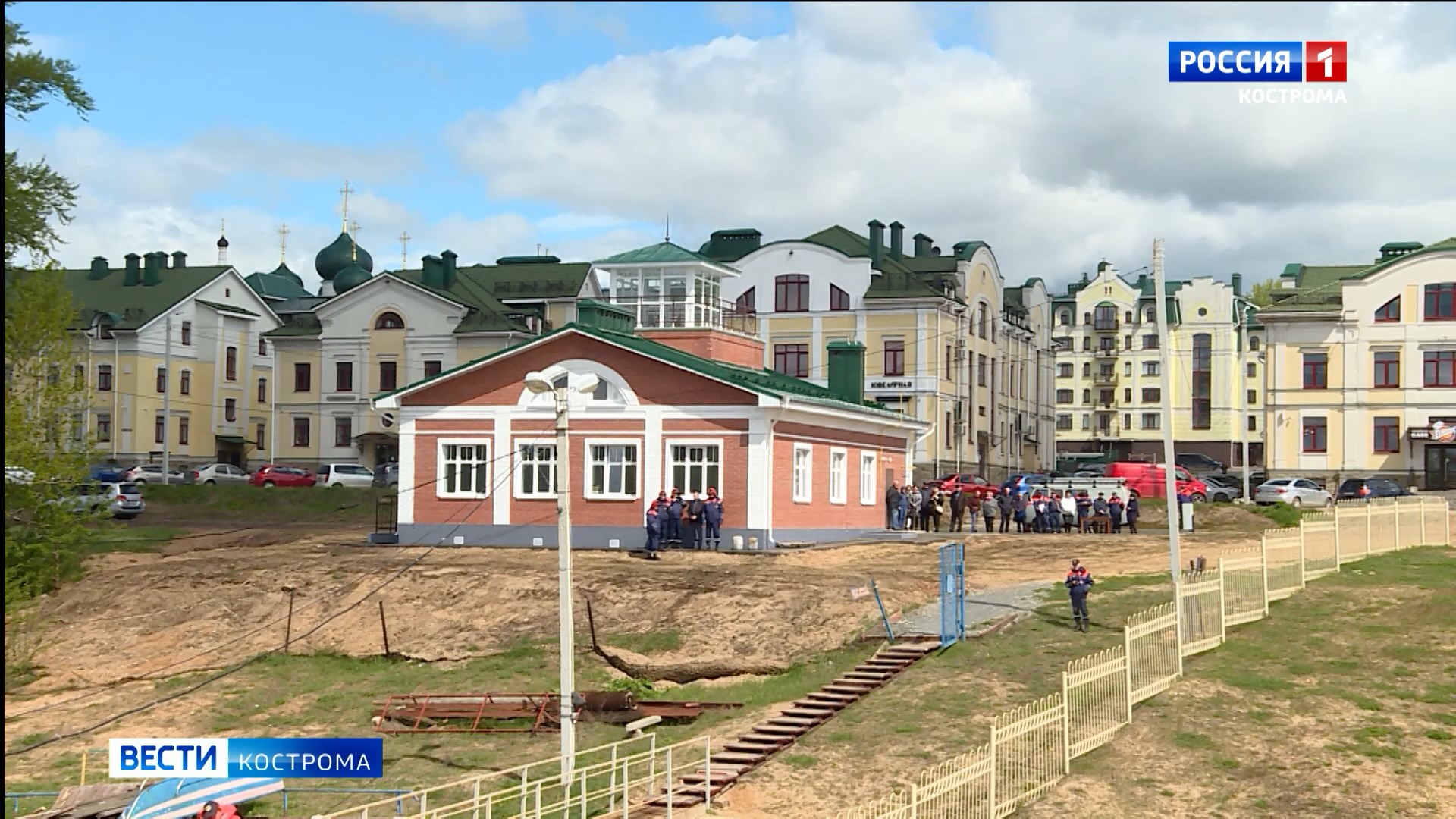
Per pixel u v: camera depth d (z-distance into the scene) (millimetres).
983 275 91812
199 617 40688
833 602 36781
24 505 34594
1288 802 22891
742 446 45969
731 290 86562
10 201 31922
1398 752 24734
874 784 23938
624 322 51688
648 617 37406
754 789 24172
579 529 47531
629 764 26406
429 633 38500
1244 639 32438
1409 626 32531
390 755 29344
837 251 84438
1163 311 33812
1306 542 38344
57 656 38844
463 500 48844
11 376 34094
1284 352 77562
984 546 49188
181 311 88562
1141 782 23812
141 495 67062
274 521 65375
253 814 25625
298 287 116688
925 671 30953
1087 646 32406
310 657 38344
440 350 83812
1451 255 74625
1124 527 59094
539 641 37312
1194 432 116688
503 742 30141
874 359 83375
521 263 96312
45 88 31953
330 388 85750
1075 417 124000
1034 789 23125
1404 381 75125
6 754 30969
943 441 83062
